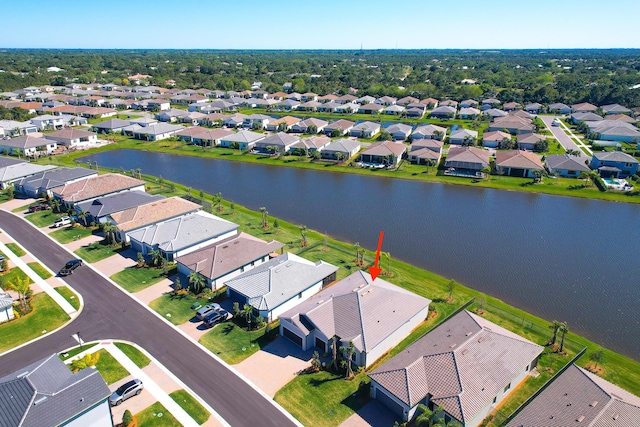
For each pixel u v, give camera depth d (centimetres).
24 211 8900
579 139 15638
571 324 5594
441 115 19938
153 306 5700
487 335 4581
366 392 4334
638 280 6638
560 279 6650
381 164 12600
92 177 9831
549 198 10188
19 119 17312
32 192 9775
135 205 8338
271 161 13212
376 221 8762
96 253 7138
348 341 4662
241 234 7056
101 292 6009
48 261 6850
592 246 7762
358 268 6700
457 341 4494
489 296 6134
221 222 7562
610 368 4719
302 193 10444
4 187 10169
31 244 7425
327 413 4075
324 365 4678
